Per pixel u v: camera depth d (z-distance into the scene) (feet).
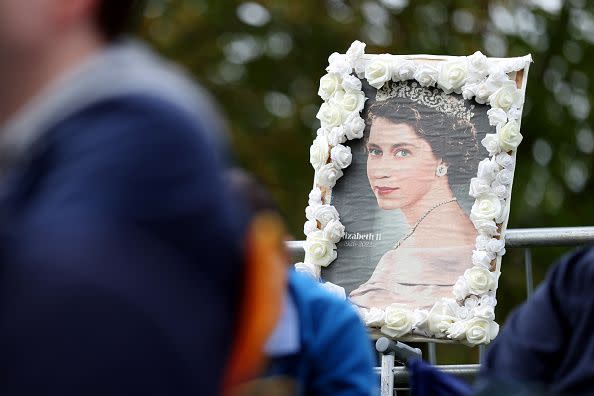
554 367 12.34
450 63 26.40
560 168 66.69
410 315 25.25
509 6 68.59
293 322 12.94
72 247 6.59
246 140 67.77
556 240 25.66
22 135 7.18
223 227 7.21
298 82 71.41
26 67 7.32
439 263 25.66
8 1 7.15
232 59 71.61
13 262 6.63
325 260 26.20
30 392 6.40
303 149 68.64
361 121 26.68
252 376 8.43
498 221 25.63
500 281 56.54
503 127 25.90
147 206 6.82
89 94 7.15
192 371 6.80
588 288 12.25
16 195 7.02
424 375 15.46
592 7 68.74
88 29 7.51
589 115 67.97
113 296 6.55
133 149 6.88
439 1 69.36
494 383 12.53
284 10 70.13
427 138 26.40
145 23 69.10
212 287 7.13
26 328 6.46
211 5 70.85
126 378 6.51
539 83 68.33
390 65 26.71
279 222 10.11
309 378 13.21
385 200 26.35
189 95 7.36
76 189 6.79
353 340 13.44
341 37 70.59
